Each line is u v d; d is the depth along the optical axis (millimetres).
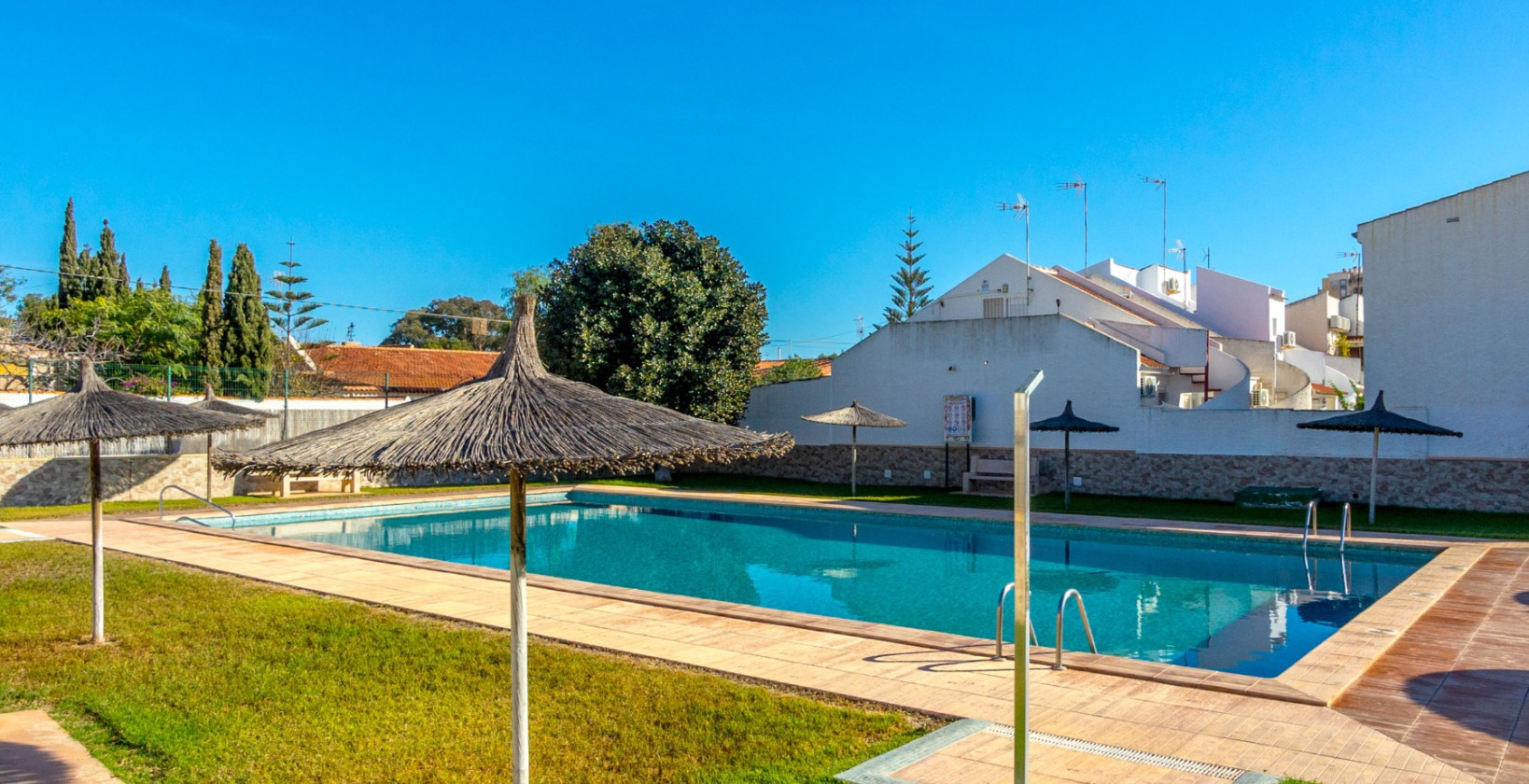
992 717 6645
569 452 4551
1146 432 22422
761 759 5918
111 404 9852
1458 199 19391
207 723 6660
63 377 26078
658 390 26750
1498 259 18797
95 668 8047
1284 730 6320
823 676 7742
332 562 13820
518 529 5086
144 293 36969
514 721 5059
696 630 9438
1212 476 21531
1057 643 7910
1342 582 13320
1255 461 21047
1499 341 18719
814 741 6211
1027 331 24375
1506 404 18531
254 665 8133
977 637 10789
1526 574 12078
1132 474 22594
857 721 6582
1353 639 8727
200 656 8438
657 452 4660
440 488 26203
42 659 8367
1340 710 6746
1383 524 17062
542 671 7898
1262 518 18359
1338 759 5762
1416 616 9719
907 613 12242
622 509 23984
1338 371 36250
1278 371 31125
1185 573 14391
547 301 28844
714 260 28844
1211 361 28328
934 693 7250
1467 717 6586
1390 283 20375
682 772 5730
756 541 18703
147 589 11516
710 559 16844
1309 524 15164
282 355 44031
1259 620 11336
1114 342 22906
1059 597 12945
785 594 13633
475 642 8891
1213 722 6488
